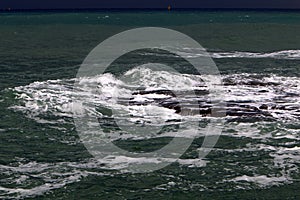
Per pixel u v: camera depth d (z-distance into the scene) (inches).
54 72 1521.9
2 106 1039.6
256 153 785.6
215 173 704.4
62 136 866.8
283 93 1181.1
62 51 2162.9
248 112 1007.0
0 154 770.2
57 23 4202.8
